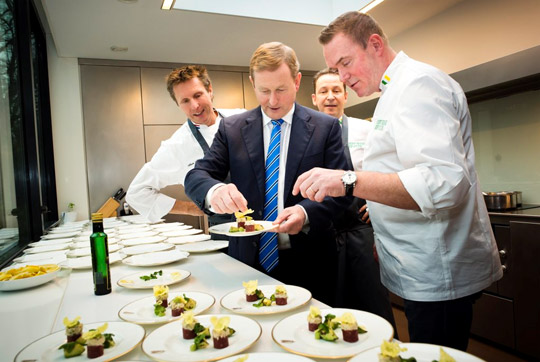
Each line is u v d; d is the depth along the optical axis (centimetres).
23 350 68
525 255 219
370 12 327
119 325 77
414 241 112
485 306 244
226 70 448
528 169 269
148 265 135
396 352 54
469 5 304
